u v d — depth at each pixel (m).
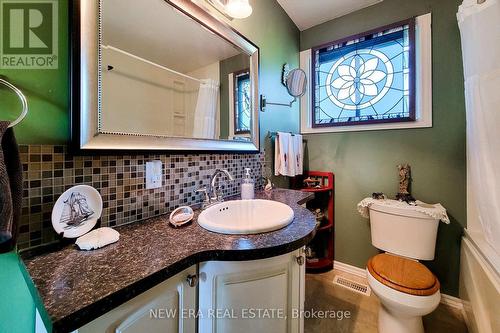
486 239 1.11
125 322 0.50
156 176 0.96
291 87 1.75
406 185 1.59
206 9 1.16
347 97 1.91
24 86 0.64
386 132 1.71
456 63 1.45
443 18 1.49
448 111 1.48
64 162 0.70
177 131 1.04
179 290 0.63
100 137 0.76
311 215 0.98
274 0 1.75
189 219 0.87
